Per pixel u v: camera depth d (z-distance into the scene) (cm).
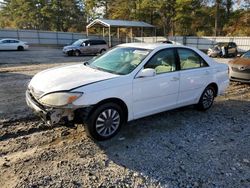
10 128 435
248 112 577
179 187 297
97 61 484
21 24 5762
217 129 470
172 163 346
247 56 936
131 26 3344
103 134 394
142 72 414
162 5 4003
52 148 372
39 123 460
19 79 877
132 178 309
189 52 515
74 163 335
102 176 310
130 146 388
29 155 350
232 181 312
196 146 399
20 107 547
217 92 579
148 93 431
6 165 324
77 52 2209
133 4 4638
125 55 467
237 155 376
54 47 3406
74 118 362
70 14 5766
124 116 417
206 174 324
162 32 4697
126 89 399
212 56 2356
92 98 363
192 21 4384
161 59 460
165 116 524
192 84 510
